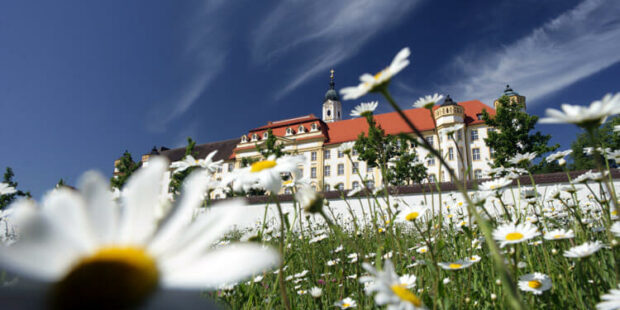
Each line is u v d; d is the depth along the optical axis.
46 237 0.32
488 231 0.70
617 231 1.41
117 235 0.36
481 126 43.16
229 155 57.84
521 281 1.51
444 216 3.62
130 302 0.31
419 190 10.63
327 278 2.14
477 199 1.69
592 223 2.85
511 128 21.02
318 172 49.78
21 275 0.29
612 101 0.90
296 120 57.31
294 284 2.42
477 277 1.95
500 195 2.05
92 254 0.34
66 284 0.31
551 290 1.46
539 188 8.29
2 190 1.90
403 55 0.94
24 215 0.32
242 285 1.92
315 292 1.96
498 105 22.56
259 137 56.88
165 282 0.32
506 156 20.67
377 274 0.79
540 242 2.07
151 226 0.38
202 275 0.32
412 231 4.07
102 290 0.31
